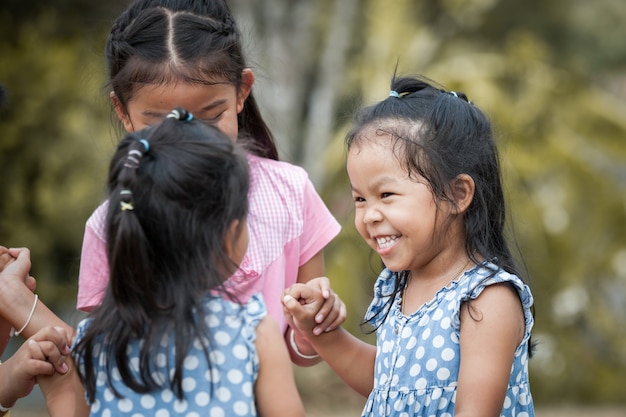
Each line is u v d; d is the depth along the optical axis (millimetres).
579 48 23891
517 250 5164
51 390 4438
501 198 4695
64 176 17125
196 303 3814
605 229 18422
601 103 19547
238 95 5230
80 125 17078
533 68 19219
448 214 4492
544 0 23000
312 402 17031
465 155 4527
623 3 24250
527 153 17938
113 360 3912
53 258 17406
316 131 19000
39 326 4715
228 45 5102
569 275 17938
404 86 4934
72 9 18875
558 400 18078
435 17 21891
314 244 5363
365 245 16750
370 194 4531
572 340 18141
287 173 5344
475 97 17812
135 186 3832
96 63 15633
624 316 19281
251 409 3885
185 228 3818
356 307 16562
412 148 4453
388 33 18766
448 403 4324
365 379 4859
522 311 4383
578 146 18984
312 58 20281
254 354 3939
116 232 3822
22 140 17312
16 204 17188
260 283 5051
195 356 3854
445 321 4391
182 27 5031
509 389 4414
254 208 5152
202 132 4020
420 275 4629
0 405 4438
